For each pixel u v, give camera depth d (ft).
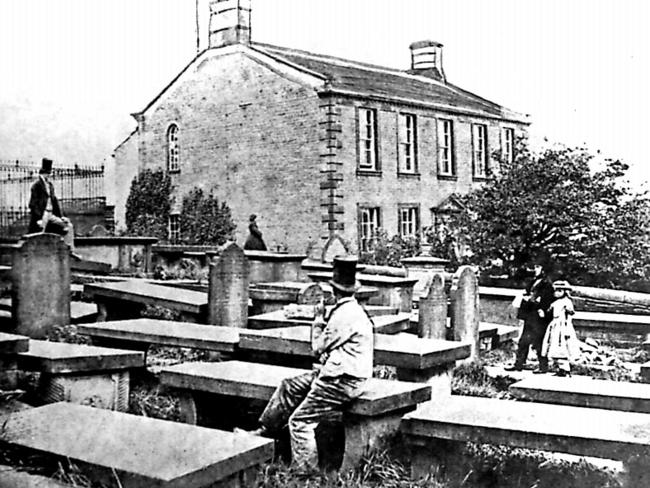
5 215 62.54
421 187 109.19
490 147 119.03
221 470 18.56
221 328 36.83
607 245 73.51
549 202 73.36
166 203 115.03
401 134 107.34
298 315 39.83
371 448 23.68
